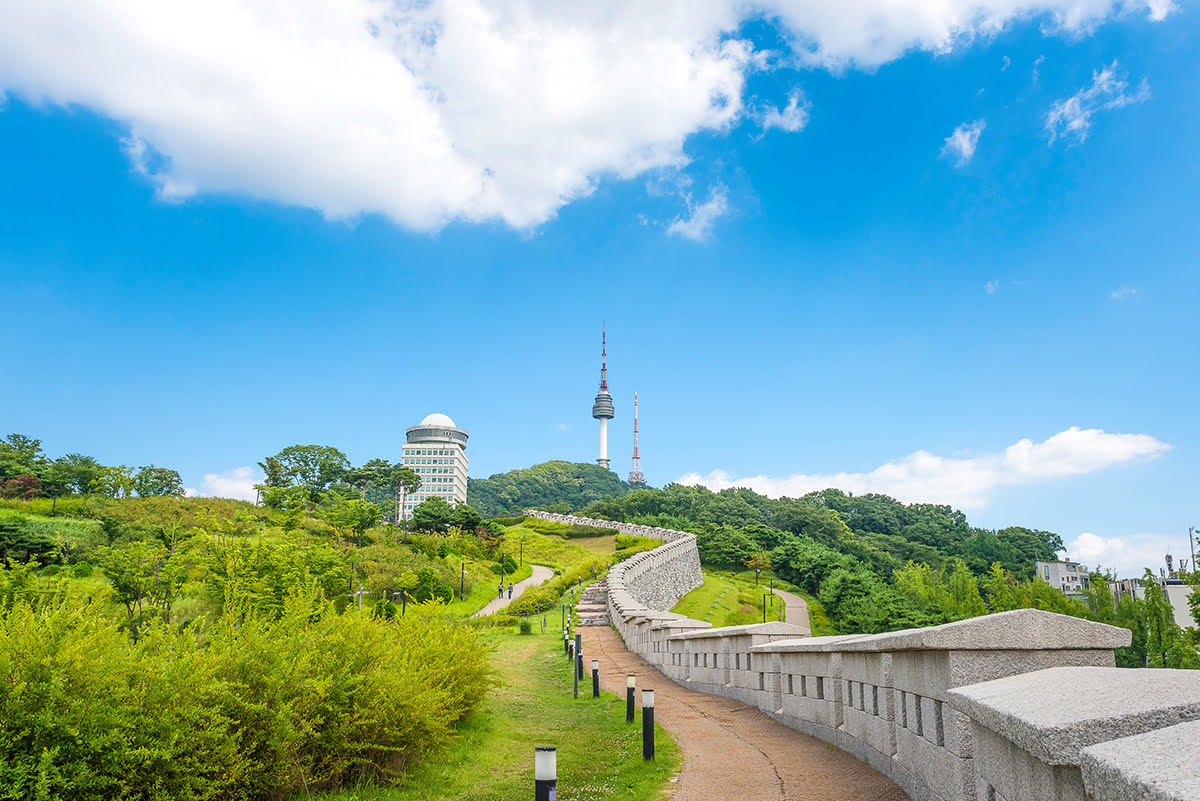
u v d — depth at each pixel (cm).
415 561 5275
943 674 700
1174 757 243
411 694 1032
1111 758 268
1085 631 680
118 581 2117
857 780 921
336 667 978
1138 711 329
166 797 725
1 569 1541
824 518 12356
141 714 740
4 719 666
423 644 1308
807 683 1280
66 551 4062
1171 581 6066
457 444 18350
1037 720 361
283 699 878
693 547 8125
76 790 680
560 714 1630
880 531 14938
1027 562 11619
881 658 938
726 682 1817
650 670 2592
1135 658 5116
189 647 845
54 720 672
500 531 8994
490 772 1088
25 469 6200
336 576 3288
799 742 1202
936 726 735
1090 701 380
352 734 967
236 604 1099
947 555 12150
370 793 935
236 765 790
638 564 5622
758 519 12494
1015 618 669
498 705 1695
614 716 1591
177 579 2227
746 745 1211
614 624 4112
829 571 8775
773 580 9325
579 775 1063
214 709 775
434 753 1123
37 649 701
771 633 1628
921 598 6812
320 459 9631
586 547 9069
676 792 932
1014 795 431
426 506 8531
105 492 6056
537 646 3303
